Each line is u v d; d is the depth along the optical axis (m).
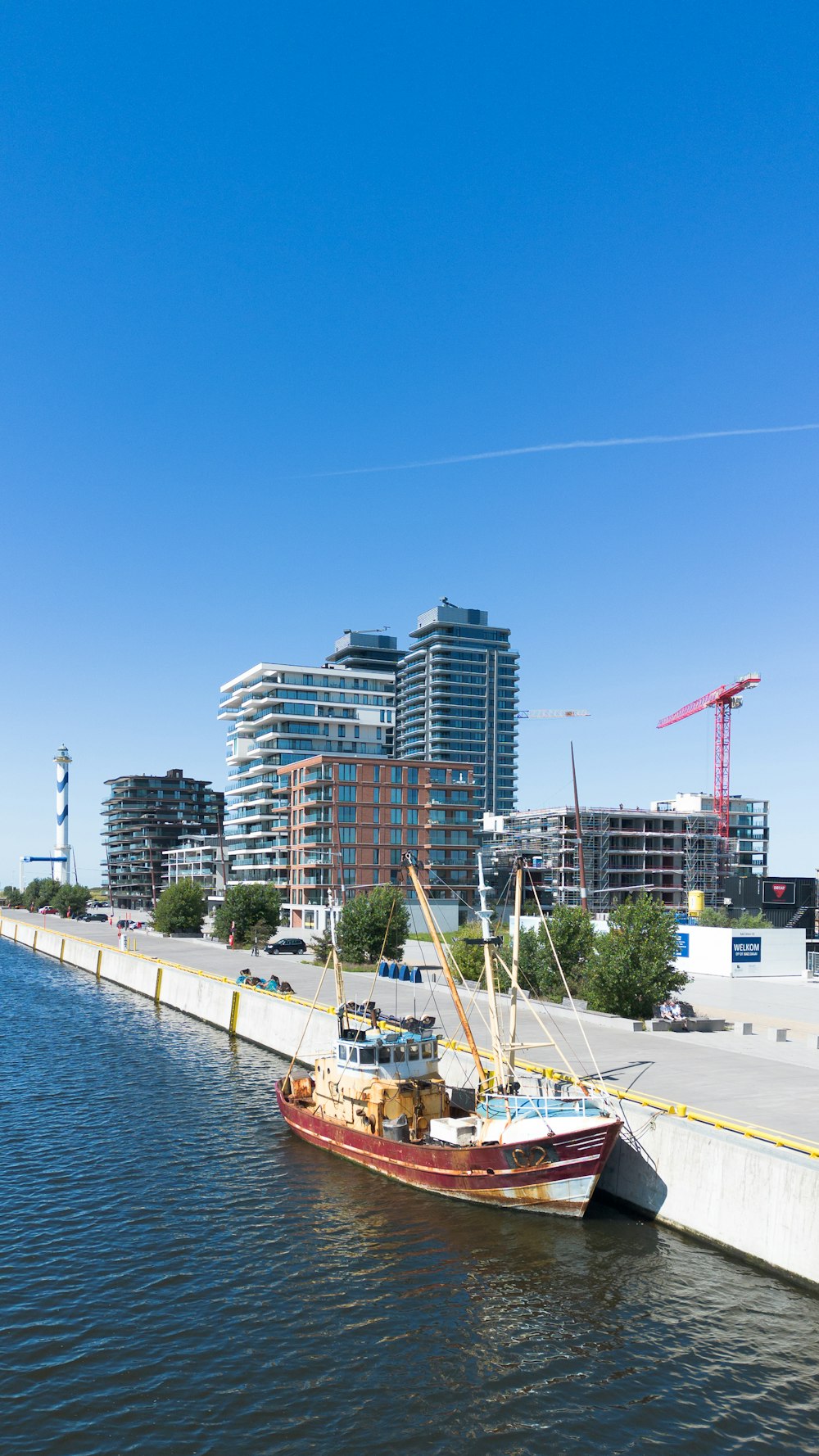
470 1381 22.84
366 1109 39.31
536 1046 37.19
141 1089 52.66
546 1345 24.30
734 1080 37.19
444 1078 44.94
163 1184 36.84
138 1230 32.25
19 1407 21.84
